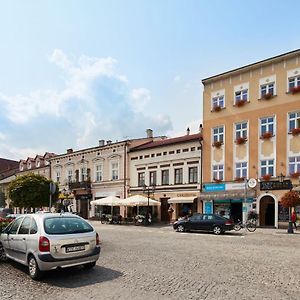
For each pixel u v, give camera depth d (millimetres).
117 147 44625
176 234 23062
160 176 39219
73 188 49312
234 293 7441
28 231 9680
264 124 31562
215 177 34281
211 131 35188
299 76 29656
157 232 24891
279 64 31000
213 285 8141
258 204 30422
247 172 31984
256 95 32250
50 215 9859
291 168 29328
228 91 34438
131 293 7488
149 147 40625
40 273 8844
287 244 16719
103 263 11062
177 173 37625
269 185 29859
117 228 29609
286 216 28547
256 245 16219
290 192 24891
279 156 30062
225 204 32875
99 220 44594
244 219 30875
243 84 33375
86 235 9578
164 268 10227
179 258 12109
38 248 8883
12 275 9422
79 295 7391
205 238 19922
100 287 8031
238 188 32031
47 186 33625
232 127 33594
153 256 12586
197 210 34906
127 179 42938
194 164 35938
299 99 29375
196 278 8883
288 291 7625
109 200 36906
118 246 15695
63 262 8977
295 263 11109
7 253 10672
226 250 14297
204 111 36188
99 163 47031
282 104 30391
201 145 35594
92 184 47531
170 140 40969
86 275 9289
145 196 40375
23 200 32656
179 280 8664
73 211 49531
